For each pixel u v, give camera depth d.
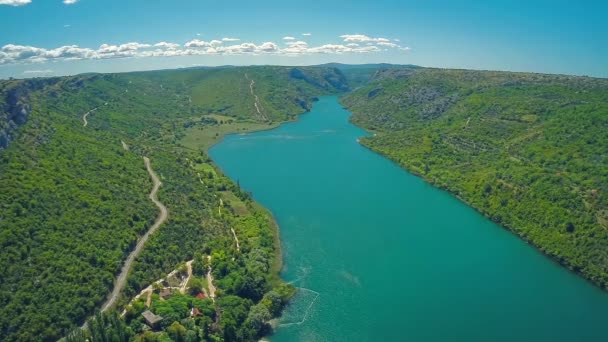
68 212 183.25
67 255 163.38
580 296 178.50
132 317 149.25
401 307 168.00
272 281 182.88
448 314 164.38
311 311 166.00
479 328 156.62
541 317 163.88
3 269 146.00
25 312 139.62
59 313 144.12
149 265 178.62
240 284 169.25
